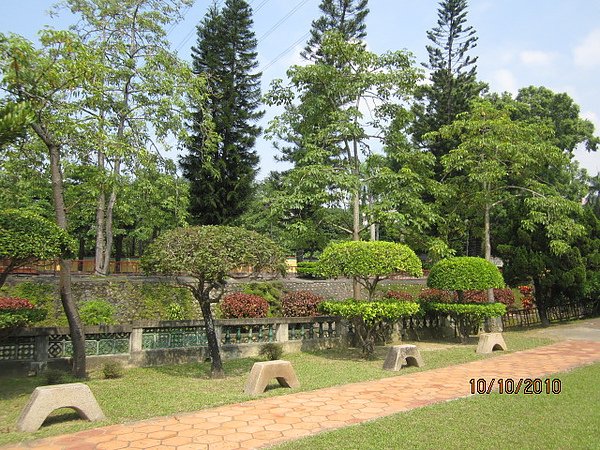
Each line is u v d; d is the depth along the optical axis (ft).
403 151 47.34
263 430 18.03
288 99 46.85
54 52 27.53
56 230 24.02
